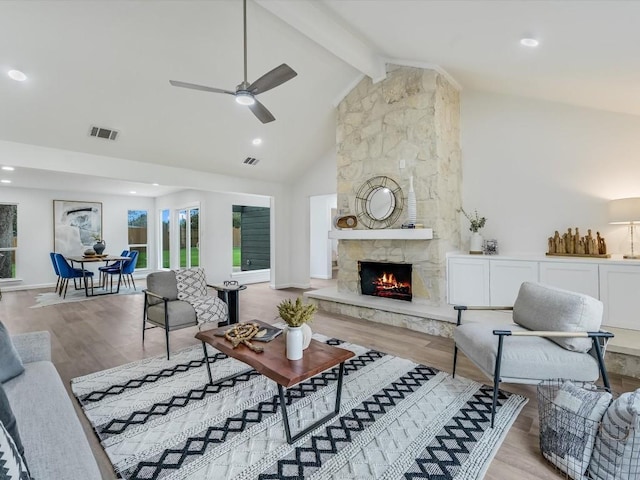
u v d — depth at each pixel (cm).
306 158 672
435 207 423
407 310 418
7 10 280
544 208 418
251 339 246
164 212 941
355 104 507
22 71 334
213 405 238
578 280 342
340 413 227
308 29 331
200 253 764
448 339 380
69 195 830
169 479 168
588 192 389
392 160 465
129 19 314
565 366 208
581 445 165
